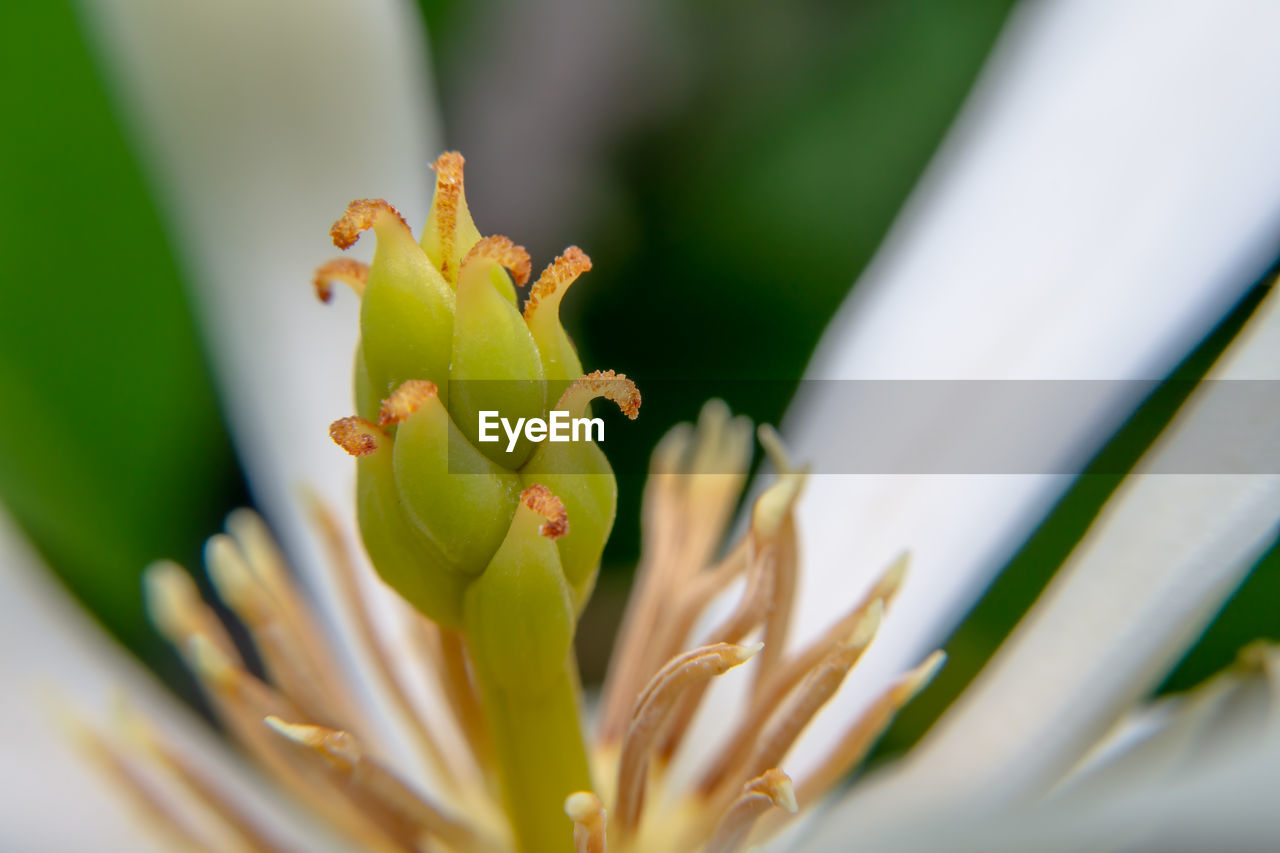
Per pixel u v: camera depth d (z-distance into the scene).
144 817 0.07
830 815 0.08
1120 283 0.08
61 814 0.08
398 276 0.07
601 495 0.07
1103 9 0.08
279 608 0.08
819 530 0.08
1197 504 0.07
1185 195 0.08
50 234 0.08
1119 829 0.07
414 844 0.07
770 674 0.07
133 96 0.08
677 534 0.08
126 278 0.08
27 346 0.08
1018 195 0.08
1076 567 0.07
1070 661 0.07
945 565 0.08
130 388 0.08
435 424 0.07
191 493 0.08
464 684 0.07
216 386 0.08
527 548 0.07
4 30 0.08
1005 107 0.08
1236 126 0.08
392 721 0.08
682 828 0.07
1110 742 0.07
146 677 0.08
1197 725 0.07
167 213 0.08
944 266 0.08
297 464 0.08
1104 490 0.08
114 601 0.08
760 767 0.07
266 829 0.08
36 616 0.08
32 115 0.08
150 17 0.08
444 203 0.07
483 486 0.07
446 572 0.07
